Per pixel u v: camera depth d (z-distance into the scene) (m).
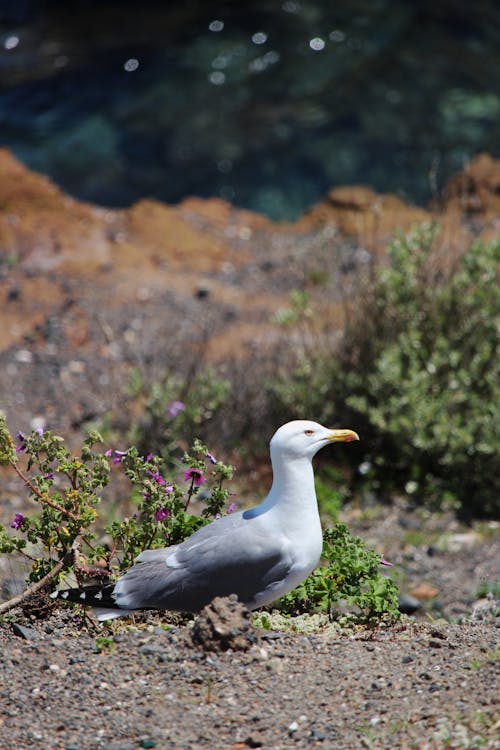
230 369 15.10
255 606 7.49
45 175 23.84
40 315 17.22
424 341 13.70
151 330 16.77
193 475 8.48
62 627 7.81
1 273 18.41
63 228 20.12
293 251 20.02
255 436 13.72
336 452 13.72
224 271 19.33
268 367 15.02
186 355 15.84
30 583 8.27
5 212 20.23
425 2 29.84
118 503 12.27
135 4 30.75
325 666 6.91
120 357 15.97
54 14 30.66
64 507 8.14
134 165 24.22
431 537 12.12
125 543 8.45
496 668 6.65
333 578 8.30
